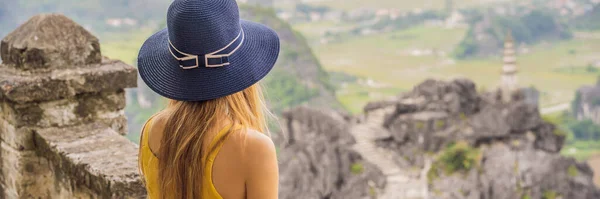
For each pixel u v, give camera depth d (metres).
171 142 2.62
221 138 2.55
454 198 38.84
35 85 4.90
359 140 41.41
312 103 102.88
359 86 177.62
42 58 4.98
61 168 4.59
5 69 5.16
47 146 4.78
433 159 40.56
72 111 5.07
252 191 2.60
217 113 2.58
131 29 134.12
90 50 5.15
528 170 42.19
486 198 40.28
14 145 5.05
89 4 144.50
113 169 4.09
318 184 37.91
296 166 38.00
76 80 5.01
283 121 41.31
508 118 43.34
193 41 2.46
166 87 2.58
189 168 2.56
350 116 44.59
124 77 5.17
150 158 2.79
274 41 2.66
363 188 38.38
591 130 137.62
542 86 184.75
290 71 105.06
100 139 4.75
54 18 5.11
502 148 42.47
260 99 2.76
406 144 41.62
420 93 44.84
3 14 103.25
